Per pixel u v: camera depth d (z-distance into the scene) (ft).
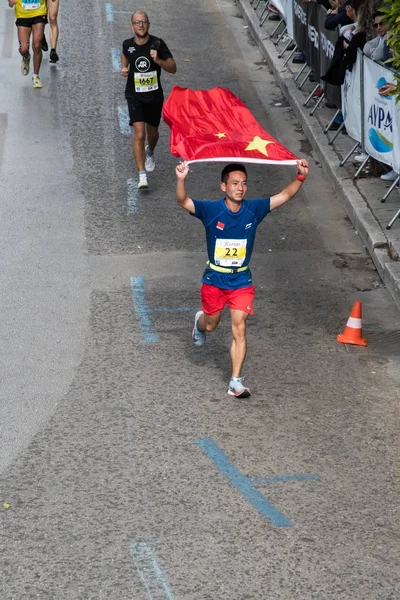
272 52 70.28
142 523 23.50
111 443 27.09
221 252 29.12
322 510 24.21
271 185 49.70
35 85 62.59
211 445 27.07
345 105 48.55
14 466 25.99
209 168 52.06
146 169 50.39
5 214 44.83
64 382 30.58
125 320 35.01
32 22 62.13
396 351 33.37
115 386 30.37
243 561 22.12
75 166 51.08
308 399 29.89
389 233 41.65
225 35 77.36
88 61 68.80
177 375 31.17
